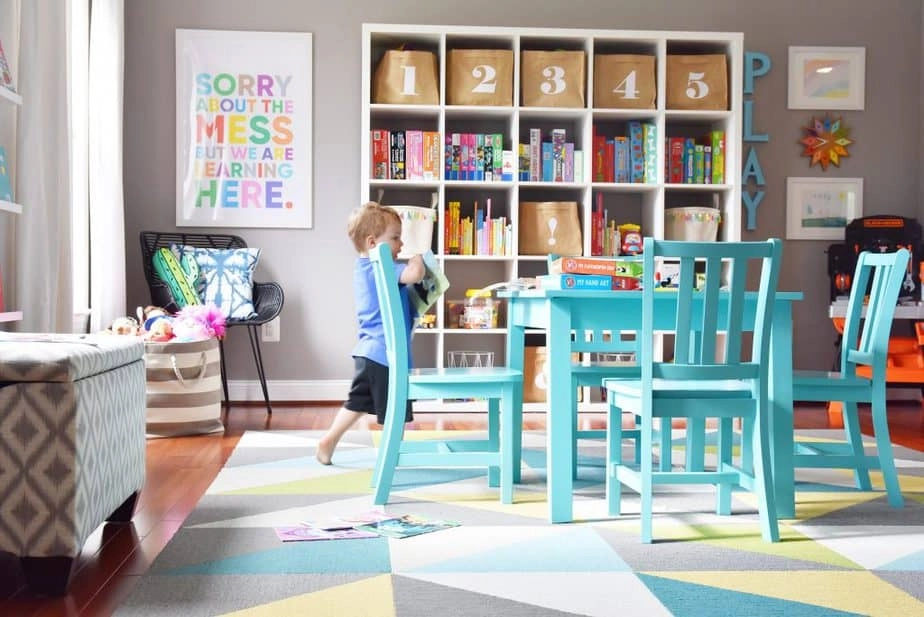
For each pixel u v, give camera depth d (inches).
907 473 130.8
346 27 211.2
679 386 104.7
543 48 209.6
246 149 209.6
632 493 116.6
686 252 91.7
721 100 204.4
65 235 147.3
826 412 204.2
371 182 198.4
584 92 203.0
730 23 217.8
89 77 184.4
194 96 208.1
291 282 211.3
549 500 100.1
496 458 109.9
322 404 207.3
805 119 219.8
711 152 207.0
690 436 118.1
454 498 112.8
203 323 166.4
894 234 212.2
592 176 203.3
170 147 208.4
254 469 130.8
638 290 102.3
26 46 133.4
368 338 127.7
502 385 109.5
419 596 73.7
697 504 109.9
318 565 82.6
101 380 82.7
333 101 211.2
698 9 217.0
